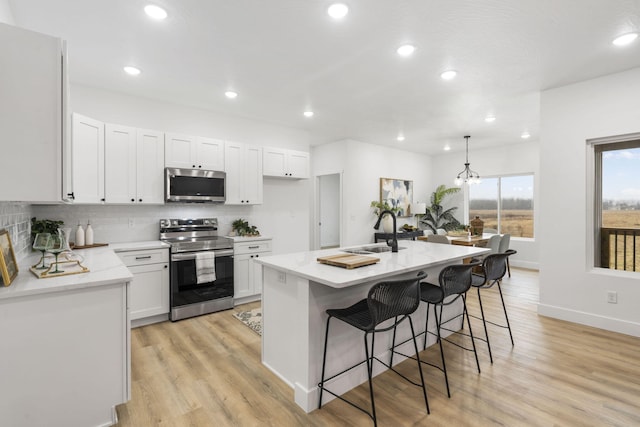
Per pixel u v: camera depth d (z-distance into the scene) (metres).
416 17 2.15
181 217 4.06
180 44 2.50
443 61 2.81
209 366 2.48
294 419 1.88
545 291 3.58
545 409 1.95
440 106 4.09
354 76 3.14
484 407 1.98
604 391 2.14
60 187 1.58
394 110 4.26
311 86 3.39
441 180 7.93
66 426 1.67
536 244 6.36
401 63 2.85
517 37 2.41
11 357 1.54
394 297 1.82
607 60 2.80
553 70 3.01
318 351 2.01
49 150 1.55
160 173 3.60
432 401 2.04
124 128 3.36
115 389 1.80
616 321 3.11
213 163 3.98
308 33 2.35
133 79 3.19
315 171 6.92
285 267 2.12
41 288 1.58
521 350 2.76
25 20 2.15
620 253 3.26
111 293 1.78
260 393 2.13
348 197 6.16
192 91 3.52
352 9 2.06
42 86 1.54
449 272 2.25
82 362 1.71
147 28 2.27
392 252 2.84
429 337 2.87
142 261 3.29
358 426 1.81
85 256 2.58
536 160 6.32
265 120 4.70
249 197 4.30
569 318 3.40
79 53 2.64
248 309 3.86
